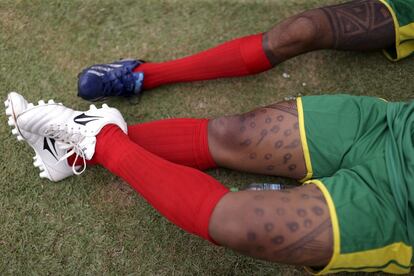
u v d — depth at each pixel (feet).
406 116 3.45
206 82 5.00
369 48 4.63
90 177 4.54
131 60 4.83
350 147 3.65
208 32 5.26
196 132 4.16
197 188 3.36
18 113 4.08
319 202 3.22
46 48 5.13
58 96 4.92
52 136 4.16
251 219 3.16
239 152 4.03
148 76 4.82
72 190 4.49
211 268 4.20
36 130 4.08
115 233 4.33
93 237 4.32
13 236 4.28
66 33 5.21
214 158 4.18
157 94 4.97
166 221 4.37
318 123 3.74
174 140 4.18
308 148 3.76
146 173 3.53
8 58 5.05
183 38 5.24
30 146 4.62
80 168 4.49
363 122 3.68
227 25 5.29
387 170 3.31
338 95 3.89
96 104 4.91
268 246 3.18
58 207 4.42
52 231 4.33
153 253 4.25
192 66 4.65
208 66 4.59
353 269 3.36
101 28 5.26
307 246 3.15
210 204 3.27
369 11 4.43
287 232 3.14
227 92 4.97
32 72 5.00
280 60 4.50
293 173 3.97
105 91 4.67
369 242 3.17
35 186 4.49
